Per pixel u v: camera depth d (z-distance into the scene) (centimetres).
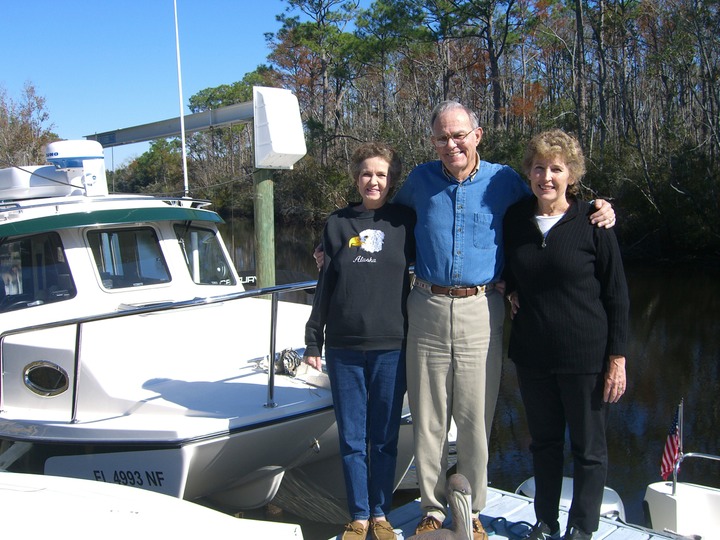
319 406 416
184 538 286
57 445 415
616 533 393
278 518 549
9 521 267
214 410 403
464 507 309
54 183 648
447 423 354
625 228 2577
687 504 484
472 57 4362
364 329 341
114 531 276
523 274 330
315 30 4312
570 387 328
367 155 348
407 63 4428
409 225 352
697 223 2439
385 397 348
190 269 607
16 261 525
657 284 1973
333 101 4788
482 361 341
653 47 3225
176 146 4484
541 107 3312
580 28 3125
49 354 445
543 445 352
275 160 777
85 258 540
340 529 527
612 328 321
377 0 3688
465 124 333
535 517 404
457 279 337
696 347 1245
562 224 325
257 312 567
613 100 3716
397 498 598
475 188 342
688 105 3472
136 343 467
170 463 386
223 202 2859
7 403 461
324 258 349
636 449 791
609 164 2753
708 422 875
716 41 2759
